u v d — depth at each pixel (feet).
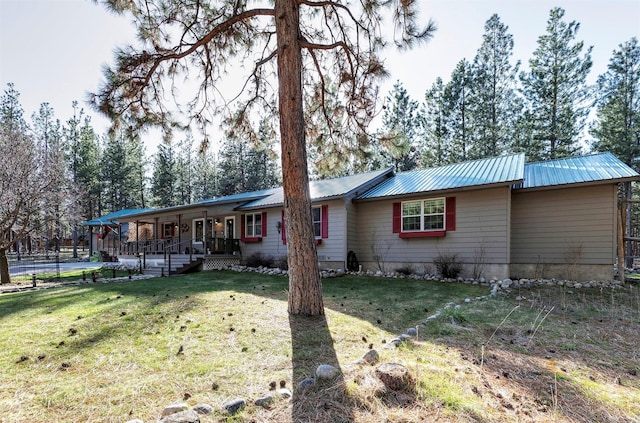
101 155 110.73
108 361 10.49
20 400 8.01
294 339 12.78
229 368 9.96
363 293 24.08
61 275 43.86
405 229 35.99
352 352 11.53
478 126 68.49
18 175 38.42
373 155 25.99
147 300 19.85
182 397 8.18
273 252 43.78
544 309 19.12
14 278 40.91
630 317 17.53
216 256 44.88
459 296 23.24
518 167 32.22
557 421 7.31
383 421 6.95
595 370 10.56
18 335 13.12
